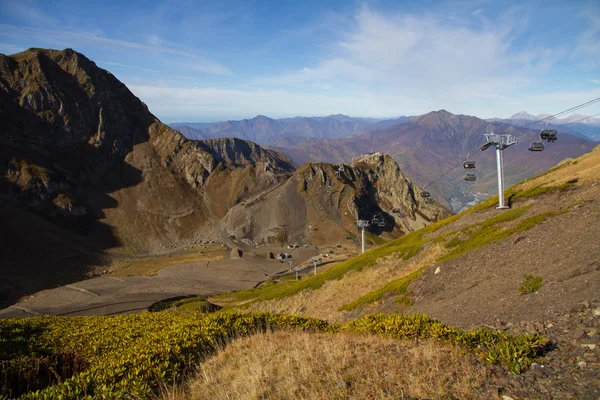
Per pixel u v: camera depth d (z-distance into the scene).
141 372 10.94
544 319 12.19
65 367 14.97
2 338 18.16
